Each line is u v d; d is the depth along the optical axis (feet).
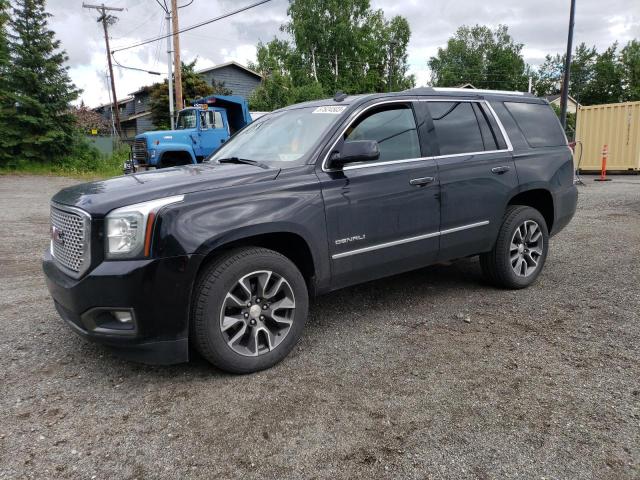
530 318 13.64
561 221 17.22
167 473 7.57
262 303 10.87
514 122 16.25
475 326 13.16
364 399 9.58
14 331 13.20
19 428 8.74
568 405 9.21
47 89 79.77
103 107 189.88
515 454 7.88
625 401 9.32
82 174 78.64
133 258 9.42
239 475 7.50
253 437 8.43
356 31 143.64
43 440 8.39
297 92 106.22
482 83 231.91
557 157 16.97
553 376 10.32
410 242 13.30
